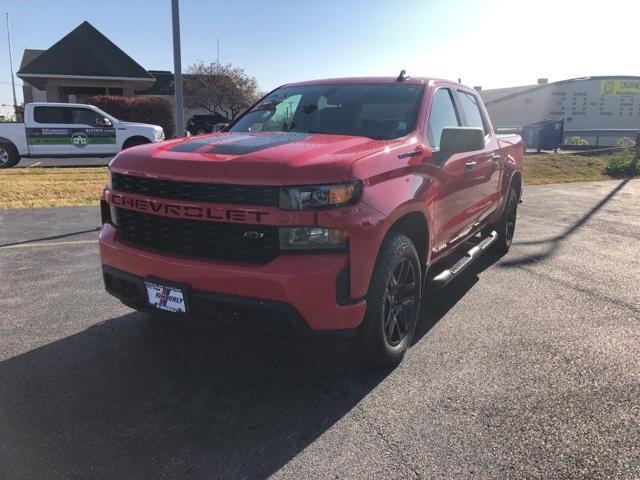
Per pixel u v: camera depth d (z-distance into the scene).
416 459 2.65
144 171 3.26
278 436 2.84
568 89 34.94
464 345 3.99
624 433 2.88
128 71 30.80
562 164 19.23
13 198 10.61
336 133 4.05
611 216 9.48
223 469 2.57
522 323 4.42
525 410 3.10
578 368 3.62
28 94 43.16
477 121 5.51
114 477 2.50
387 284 3.32
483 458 2.66
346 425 2.95
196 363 3.68
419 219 3.78
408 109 4.14
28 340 3.99
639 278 5.70
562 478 2.52
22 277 5.51
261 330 3.03
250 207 2.92
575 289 5.32
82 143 17.64
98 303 4.79
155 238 3.32
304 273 2.88
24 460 2.61
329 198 2.92
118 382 3.40
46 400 3.17
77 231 7.75
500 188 5.98
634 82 35.44
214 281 3.00
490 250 6.62
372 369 3.58
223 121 36.00
